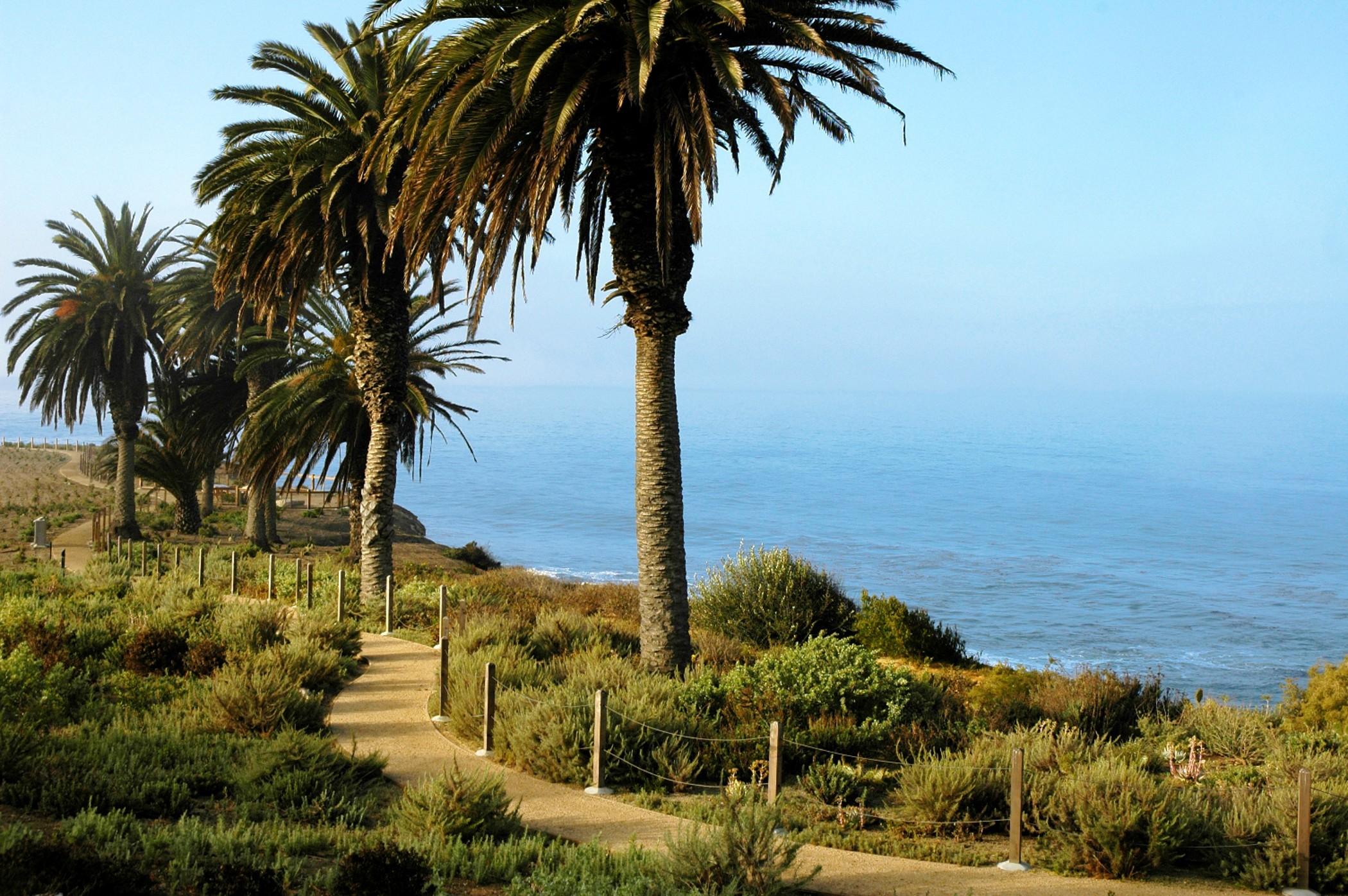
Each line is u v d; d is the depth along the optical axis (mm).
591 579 69188
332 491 34375
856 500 156750
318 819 9555
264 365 42375
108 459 60406
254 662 14562
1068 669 43969
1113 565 88562
